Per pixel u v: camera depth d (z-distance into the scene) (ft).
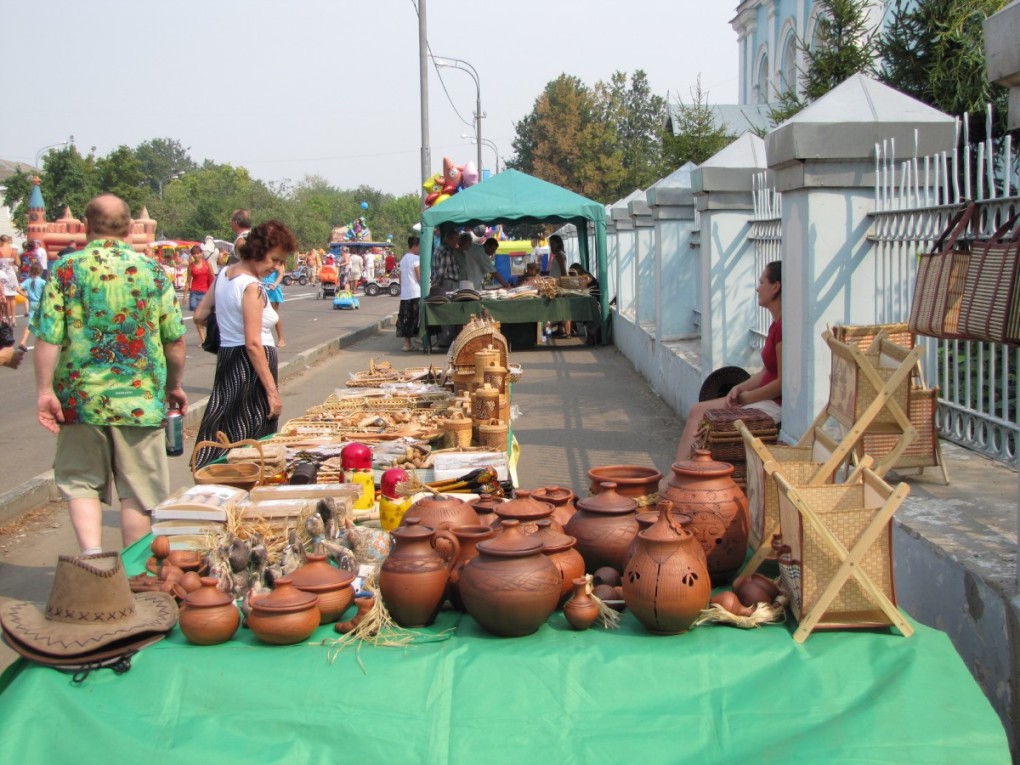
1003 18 11.38
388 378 28.22
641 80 290.56
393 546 11.63
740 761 9.33
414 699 9.73
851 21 36.32
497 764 9.38
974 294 12.76
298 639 10.34
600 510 11.98
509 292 61.36
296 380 49.44
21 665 10.68
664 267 40.55
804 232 20.36
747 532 11.96
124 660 10.09
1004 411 16.78
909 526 14.05
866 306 20.25
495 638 10.49
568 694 9.78
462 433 19.22
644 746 9.46
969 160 16.53
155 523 13.67
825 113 19.95
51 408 15.98
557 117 236.02
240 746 9.44
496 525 11.89
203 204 262.88
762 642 10.34
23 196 205.16
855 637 10.46
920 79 30.91
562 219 63.67
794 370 21.25
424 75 84.79
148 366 16.57
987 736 9.35
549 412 37.47
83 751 9.41
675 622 10.29
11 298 76.23
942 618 12.99
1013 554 12.66
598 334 62.08
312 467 16.38
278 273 46.11
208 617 10.38
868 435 15.19
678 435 32.30
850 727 9.42
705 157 66.54
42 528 24.13
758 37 104.01
